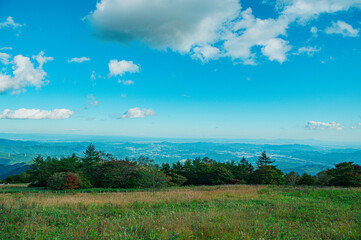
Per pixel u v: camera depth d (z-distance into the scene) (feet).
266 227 22.67
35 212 29.76
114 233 20.31
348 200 48.29
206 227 21.88
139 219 26.84
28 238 18.86
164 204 41.63
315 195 57.26
